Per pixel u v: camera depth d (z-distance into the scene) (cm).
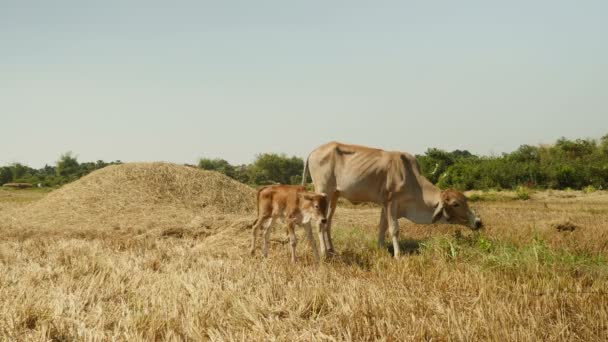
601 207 2134
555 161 4431
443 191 959
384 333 457
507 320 489
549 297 573
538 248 802
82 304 563
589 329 484
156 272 748
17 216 1692
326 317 513
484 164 4034
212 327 484
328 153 1007
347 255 926
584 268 749
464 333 447
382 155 972
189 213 1602
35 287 646
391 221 956
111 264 783
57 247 1009
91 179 1852
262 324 485
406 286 655
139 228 1415
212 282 666
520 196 2878
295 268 779
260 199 954
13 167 6825
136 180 1808
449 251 872
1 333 479
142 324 493
